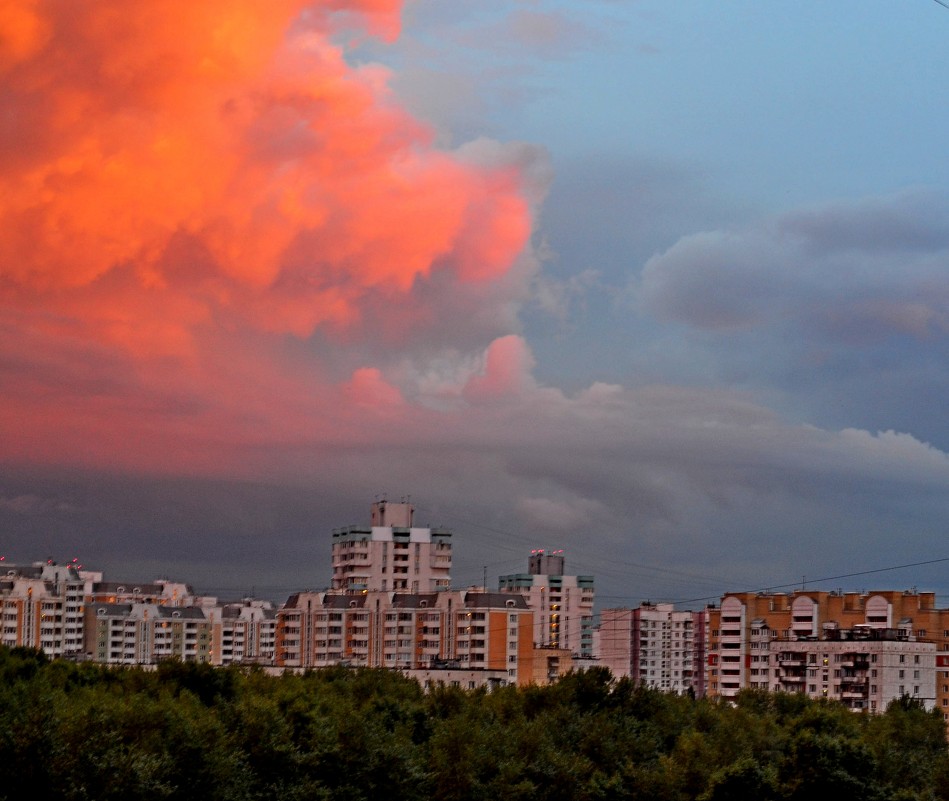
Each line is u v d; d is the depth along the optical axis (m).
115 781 96.25
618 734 150.75
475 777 129.00
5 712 98.06
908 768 152.38
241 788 108.44
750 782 132.88
